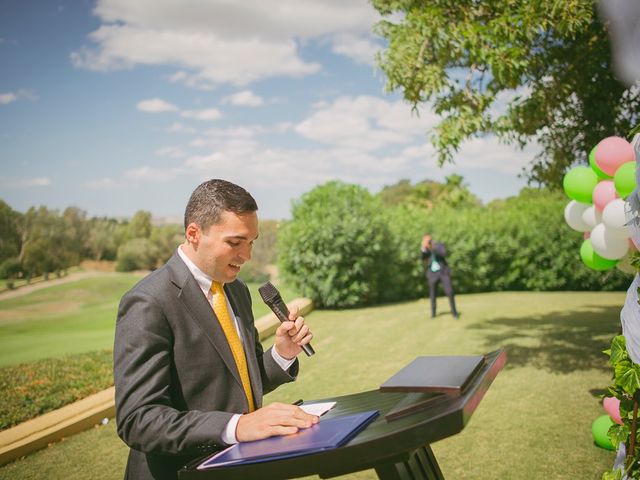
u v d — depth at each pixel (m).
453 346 9.01
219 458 1.65
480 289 17.61
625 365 2.80
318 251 14.47
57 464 4.92
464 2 6.86
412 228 17.12
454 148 6.81
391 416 1.60
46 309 17.19
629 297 2.88
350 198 15.05
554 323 10.55
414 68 6.74
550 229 16.88
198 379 2.08
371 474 4.41
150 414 1.86
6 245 20.64
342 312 14.16
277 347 2.44
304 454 1.51
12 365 8.58
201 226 2.12
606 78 7.50
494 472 4.29
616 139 4.29
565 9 5.75
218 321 2.17
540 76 7.44
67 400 6.52
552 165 8.45
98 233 23.59
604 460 4.39
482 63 6.84
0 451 4.98
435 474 2.02
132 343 1.99
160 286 2.10
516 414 5.56
